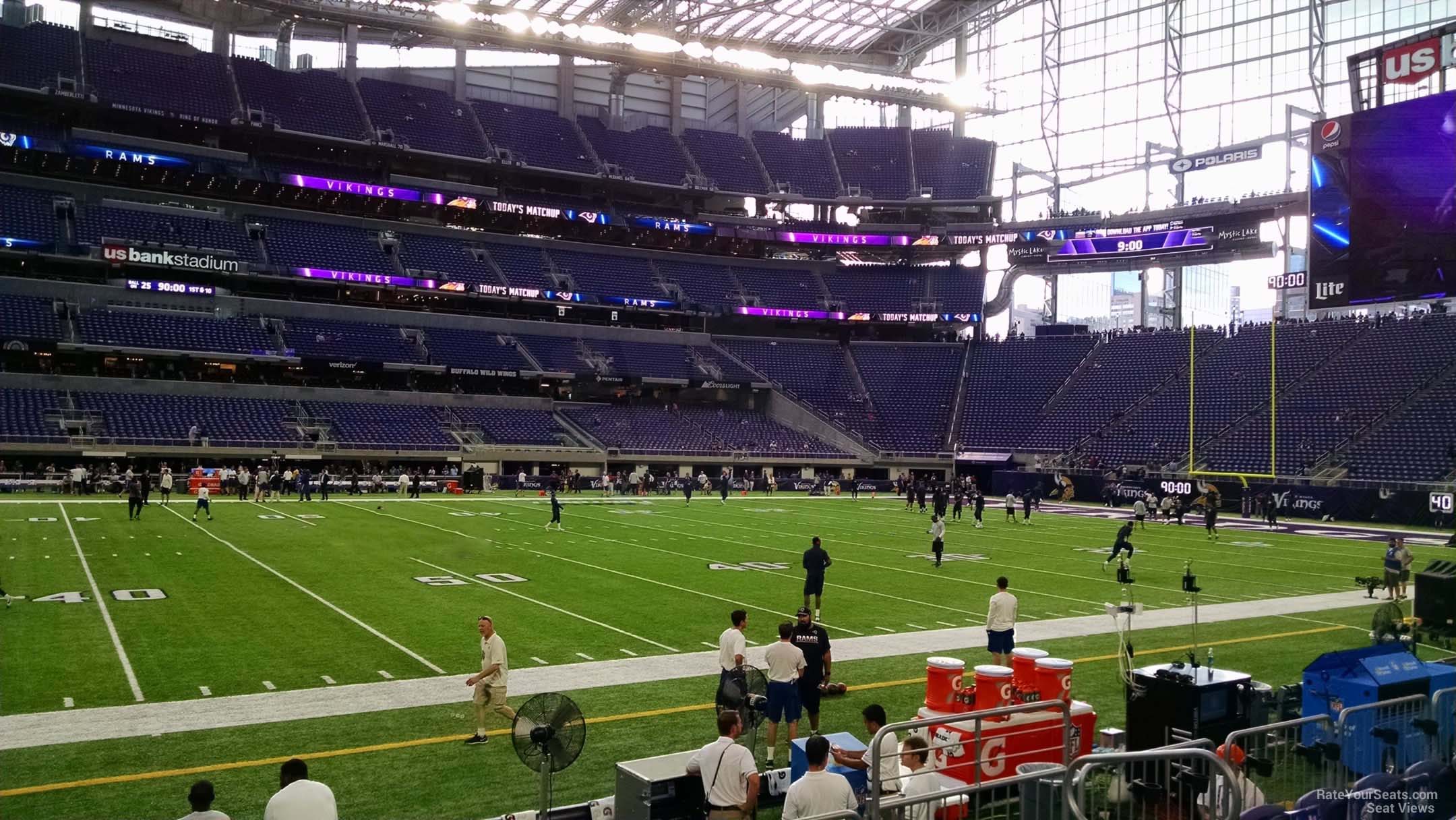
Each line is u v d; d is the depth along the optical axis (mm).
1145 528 41188
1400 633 14781
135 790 9680
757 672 10562
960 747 9312
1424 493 43281
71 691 13125
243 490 45062
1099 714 12820
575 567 25844
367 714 12438
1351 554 32625
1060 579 25484
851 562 28359
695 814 8539
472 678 11523
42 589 20359
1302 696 10773
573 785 10125
